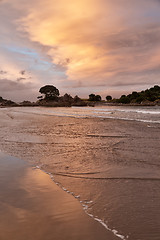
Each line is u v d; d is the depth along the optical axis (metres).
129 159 5.45
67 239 2.14
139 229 2.32
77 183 3.81
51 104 98.56
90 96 149.12
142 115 27.73
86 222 2.47
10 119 20.80
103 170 4.57
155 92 124.12
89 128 13.11
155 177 4.04
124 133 10.59
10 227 2.36
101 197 3.19
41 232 2.26
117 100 132.25
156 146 7.09
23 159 5.55
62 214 2.66
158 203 2.95
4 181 3.90
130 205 2.91
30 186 3.65
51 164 5.07
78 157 5.75
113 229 2.33
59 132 11.23
